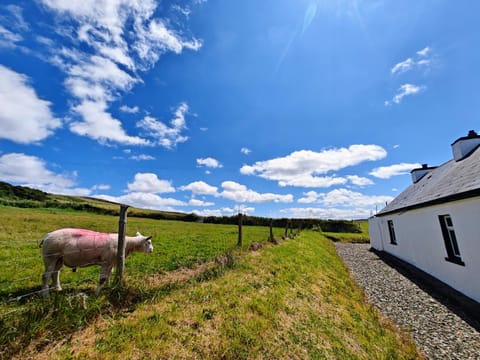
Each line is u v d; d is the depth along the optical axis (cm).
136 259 982
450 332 598
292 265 962
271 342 416
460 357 496
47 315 357
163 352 336
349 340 502
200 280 660
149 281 658
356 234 3781
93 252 557
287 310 548
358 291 912
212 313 464
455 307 755
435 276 1047
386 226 1872
